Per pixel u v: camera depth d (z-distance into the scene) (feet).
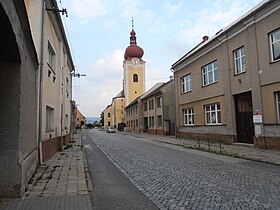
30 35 21.70
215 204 17.99
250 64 56.34
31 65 26.53
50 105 45.21
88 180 26.96
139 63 224.53
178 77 95.45
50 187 23.20
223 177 27.27
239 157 43.57
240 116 61.93
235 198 19.33
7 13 14.10
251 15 55.36
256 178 26.61
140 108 158.61
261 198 19.24
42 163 36.99
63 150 56.70
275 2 49.73
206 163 37.70
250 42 56.34
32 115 28.12
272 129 50.47
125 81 223.10
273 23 50.47
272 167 33.86
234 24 60.59
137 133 153.89
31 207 17.48
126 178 28.25
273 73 50.39
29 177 25.35
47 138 42.32
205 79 77.41
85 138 111.55
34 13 36.68
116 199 20.07
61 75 57.36
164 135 117.08
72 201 19.04
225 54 65.82
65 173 29.86
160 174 29.73
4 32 16.10
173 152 53.26
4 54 19.06
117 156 47.88
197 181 25.50
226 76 65.41
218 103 69.87
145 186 24.31
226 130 65.62
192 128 84.53
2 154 19.71
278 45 49.98
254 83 55.06
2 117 19.92
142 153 51.80
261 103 53.11
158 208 17.57
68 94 84.28
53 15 44.50
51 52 49.37
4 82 20.17
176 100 96.68
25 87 22.50
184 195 20.59
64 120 67.10
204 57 76.69
